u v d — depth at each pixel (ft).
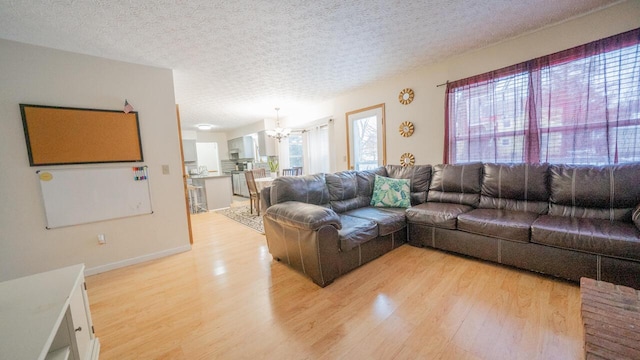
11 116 6.81
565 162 7.75
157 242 9.20
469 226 7.34
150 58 8.32
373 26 7.32
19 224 7.01
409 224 8.96
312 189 8.91
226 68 9.66
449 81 10.38
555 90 7.80
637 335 2.68
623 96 6.72
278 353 4.31
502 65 8.90
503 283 6.17
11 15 5.56
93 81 7.90
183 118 18.94
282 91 13.41
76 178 7.71
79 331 4.03
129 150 8.54
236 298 6.15
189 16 6.14
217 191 18.71
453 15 6.98
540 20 7.51
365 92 13.96
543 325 4.63
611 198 6.34
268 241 8.54
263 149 21.86
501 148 9.08
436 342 4.37
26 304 3.42
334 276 6.66
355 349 4.31
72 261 7.73
